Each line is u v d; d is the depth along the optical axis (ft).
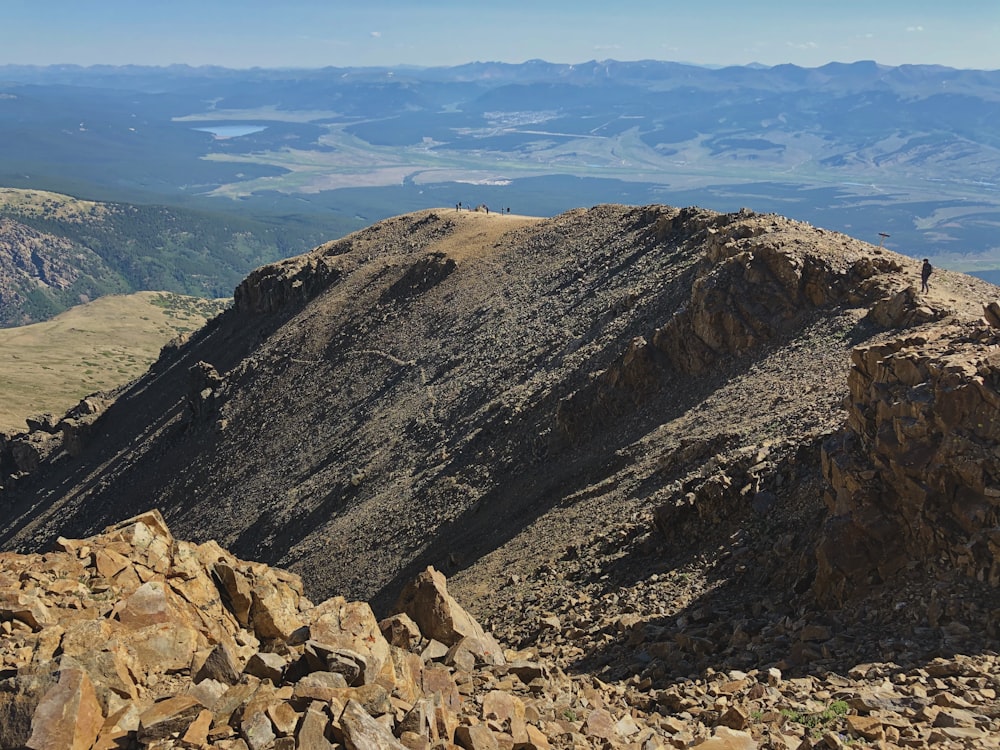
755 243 190.60
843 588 74.38
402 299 383.04
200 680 48.57
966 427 71.67
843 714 52.65
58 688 40.73
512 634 104.63
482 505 188.65
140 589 54.44
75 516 401.29
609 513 135.64
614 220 336.49
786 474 102.06
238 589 61.87
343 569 201.26
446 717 45.47
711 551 99.45
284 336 413.59
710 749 47.01
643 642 82.69
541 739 48.19
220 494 335.88
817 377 140.46
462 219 457.68
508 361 260.62
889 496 76.07
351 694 45.06
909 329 142.92
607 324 231.30
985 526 67.56
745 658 69.36
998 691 53.21
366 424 294.87
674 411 168.76
